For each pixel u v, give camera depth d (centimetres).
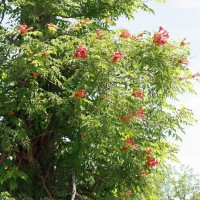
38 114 1080
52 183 1149
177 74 1145
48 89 1102
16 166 1072
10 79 1039
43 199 1101
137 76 1091
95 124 992
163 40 1073
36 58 970
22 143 1052
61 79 1102
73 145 1065
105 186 1153
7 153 1063
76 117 1028
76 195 1151
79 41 1034
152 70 1095
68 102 1005
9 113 1059
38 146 1143
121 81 1052
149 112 1191
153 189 1211
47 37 1088
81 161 1078
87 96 1036
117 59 995
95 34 1061
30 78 1056
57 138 1135
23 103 1033
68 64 1077
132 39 1104
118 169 1099
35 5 1128
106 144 1034
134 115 1044
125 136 1095
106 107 1008
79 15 1238
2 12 1207
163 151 1230
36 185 1123
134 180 1109
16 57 1005
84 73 1006
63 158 1136
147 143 1173
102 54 1016
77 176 1162
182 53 1107
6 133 1003
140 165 1092
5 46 1050
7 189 1070
